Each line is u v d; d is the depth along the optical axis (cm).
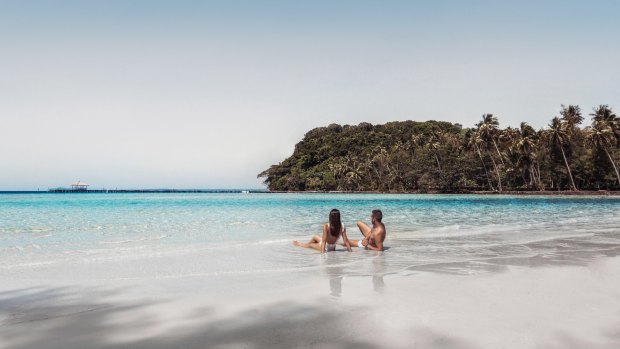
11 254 938
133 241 1189
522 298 528
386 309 488
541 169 8344
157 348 376
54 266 786
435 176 9250
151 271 738
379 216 1009
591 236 1223
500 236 1244
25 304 526
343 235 998
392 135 13850
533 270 717
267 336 404
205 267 778
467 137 9294
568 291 564
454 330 409
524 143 7838
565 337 386
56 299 549
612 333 397
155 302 532
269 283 638
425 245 1066
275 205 4091
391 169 10988
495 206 3544
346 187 12481
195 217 2286
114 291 592
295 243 1076
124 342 392
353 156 13038
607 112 7338
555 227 1524
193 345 383
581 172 7838
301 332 413
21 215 2509
